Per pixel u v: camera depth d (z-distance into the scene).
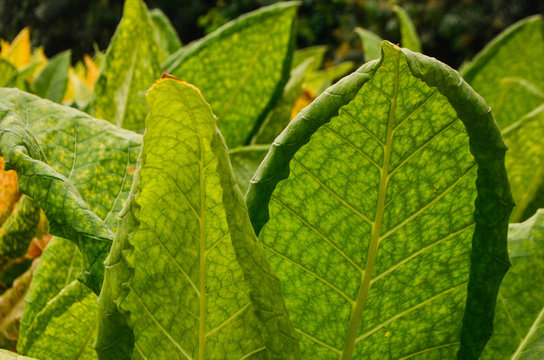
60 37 22.61
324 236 1.07
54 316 1.16
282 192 1.06
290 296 1.09
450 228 1.06
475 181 1.03
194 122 0.95
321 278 1.08
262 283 0.97
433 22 17.36
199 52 1.67
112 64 1.57
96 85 1.57
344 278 1.07
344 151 1.04
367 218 1.06
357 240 1.06
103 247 0.99
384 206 1.05
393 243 1.06
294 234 1.07
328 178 1.05
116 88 1.59
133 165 1.23
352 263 1.07
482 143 1.00
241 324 1.03
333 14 17.88
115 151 1.23
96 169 1.22
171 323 1.02
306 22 17.78
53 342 1.17
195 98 0.93
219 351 1.03
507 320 1.21
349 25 17.30
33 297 1.21
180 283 1.01
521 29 2.08
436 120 1.03
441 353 1.10
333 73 3.18
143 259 1.00
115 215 1.20
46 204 1.01
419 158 1.04
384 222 1.06
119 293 0.94
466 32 16.97
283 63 1.74
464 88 0.99
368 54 2.21
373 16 17.00
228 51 1.69
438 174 1.05
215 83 1.74
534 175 1.60
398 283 1.08
